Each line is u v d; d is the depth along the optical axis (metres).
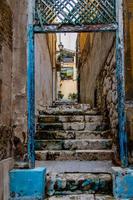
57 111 6.93
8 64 3.60
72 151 5.16
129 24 3.90
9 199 3.45
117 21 3.94
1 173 3.13
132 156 3.74
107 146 5.43
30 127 3.81
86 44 11.34
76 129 6.21
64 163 4.71
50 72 12.26
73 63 30.17
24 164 3.71
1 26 3.27
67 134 5.88
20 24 3.94
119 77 3.85
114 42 4.48
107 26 3.97
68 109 7.62
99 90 7.21
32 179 3.51
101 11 4.00
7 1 3.52
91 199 3.49
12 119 3.74
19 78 3.85
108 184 3.72
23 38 3.93
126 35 3.89
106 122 6.04
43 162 4.83
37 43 6.81
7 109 3.50
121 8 3.94
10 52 3.71
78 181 3.74
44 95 8.81
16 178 3.50
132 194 3.46
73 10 4.03
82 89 13.59
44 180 3.63
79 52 15.20
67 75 30.44
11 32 3.76
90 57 9.84
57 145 5.48
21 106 3.83
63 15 4.02
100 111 6.94
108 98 5.59
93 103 8.66
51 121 6.49
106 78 5.83
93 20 4.00
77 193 3.72
